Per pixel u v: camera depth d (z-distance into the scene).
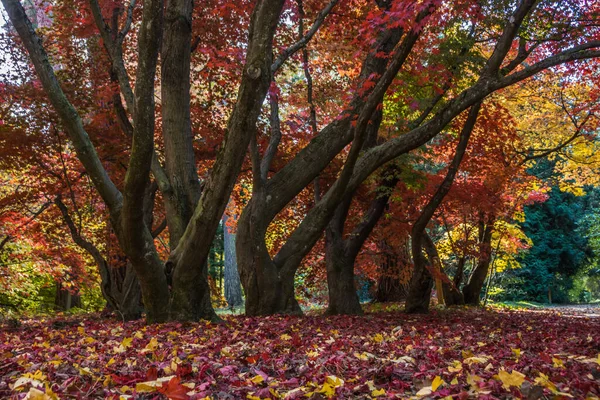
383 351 4.66
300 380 3.26
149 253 7.75
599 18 10.38
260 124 12.72
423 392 2.45
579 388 2.78
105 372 3.52
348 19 11.32
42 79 6.85
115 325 8.48
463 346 5.18
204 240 7.87
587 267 36.66
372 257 16.84
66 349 4.89
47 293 20.56
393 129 12.12
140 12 12.56
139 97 6.63
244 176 14.64
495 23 10.69
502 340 5.95
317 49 13.05
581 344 5.71
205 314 8.21
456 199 14.23
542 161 33.12
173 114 8.93
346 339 5.58
